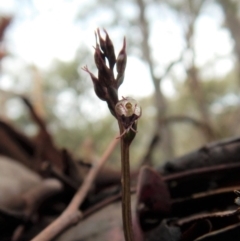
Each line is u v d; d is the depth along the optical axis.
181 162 0.09
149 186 0.08
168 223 0.08
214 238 0.07
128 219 0.05
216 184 0.09
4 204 0.11
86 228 0.08
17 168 0.13
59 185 0.12
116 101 0.05
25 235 0.10
